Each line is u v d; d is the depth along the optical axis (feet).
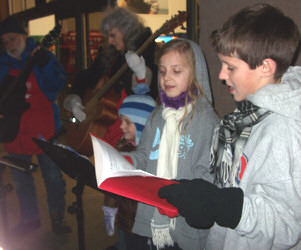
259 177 2.73
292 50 2.84
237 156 3.07
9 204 9.89
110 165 2.93
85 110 7.37
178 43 4.44
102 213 9.36
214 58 6.88
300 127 2.63
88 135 6.93
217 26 6.67
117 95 7.08
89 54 15.61
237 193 2.64
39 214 9.14
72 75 16.87
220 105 6.93
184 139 4.35
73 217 9.04
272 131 2.68
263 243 2.76
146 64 6.44
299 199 2.60
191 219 2.62
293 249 3.02
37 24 19.90
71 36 16.58
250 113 2.90
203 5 6.91
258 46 2.73
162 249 4.49
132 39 6.69
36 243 7.84
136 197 2.65
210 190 2.64
